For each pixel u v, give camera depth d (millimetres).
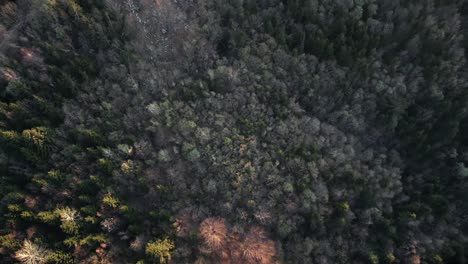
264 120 52906
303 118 53688
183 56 55344
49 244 43500
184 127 49750
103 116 49750
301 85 55562
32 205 44500
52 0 52000
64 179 46000
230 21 56156
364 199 51906
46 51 51750
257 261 46562
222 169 49375
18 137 46062
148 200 48188
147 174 47938
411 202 55125
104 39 52719
